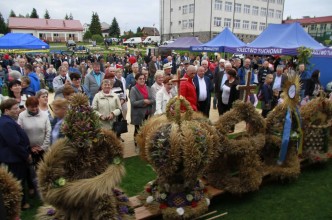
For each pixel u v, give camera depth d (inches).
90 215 112.3
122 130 235.3
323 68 606.9
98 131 114.1
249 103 179.5
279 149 206.7
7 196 104.7
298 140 205.8
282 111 202.2
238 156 173.2
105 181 108.2
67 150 109.9
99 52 1779.0
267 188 195.6
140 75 255.3
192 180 142.3
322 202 179.3
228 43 673.0
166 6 2625.5
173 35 2603.3
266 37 575.2
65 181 107.3
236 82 290.0
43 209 123.7
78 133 110.1
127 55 1214.3
